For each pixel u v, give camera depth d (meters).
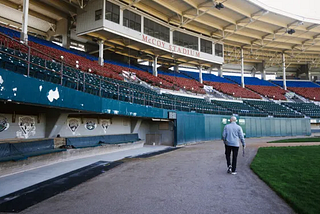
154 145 15.67
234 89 35.41
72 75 11.52
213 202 3.86
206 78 38.75
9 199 4.23
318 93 42.12
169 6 23.31
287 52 41.44
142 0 22.11
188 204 3.78
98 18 19.77
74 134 10.55
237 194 4.25
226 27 29.83
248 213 3.41
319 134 29.70
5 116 7.59
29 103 6.22
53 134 9.01
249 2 24.73
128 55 28.12
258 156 8.35
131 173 6.29
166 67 35.97
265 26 31.03
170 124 15.67
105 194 4.43
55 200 4.15
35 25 23.80
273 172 5.75
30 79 6.16
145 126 16.27
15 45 11.82
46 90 6.69
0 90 5.32
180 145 15.26
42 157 7.23
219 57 32.28
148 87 21.73
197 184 4.95
